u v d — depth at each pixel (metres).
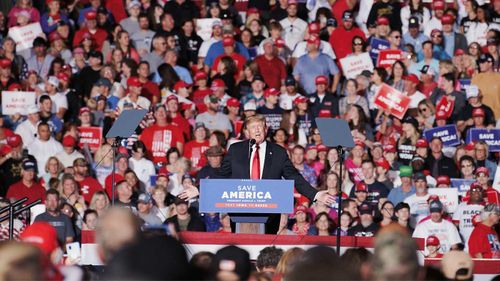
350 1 40.19
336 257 9.41
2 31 39.78
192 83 37.12
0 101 36.50
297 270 8.98
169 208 27.42
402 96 34.44
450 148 33.12
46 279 9.40
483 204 29.08
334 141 19.70
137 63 36.81
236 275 11.26
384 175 30.64
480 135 33.62
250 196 20.03
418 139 32.97
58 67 37.25
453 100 35.00
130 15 39.56
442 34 38.34
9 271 9.06
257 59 36.59
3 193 32.38
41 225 11.08
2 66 36.81
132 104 34.81
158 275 8.71
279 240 20.34
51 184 29.88
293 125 33.94
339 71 37.38
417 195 29.62
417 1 39.66
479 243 26.86
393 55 36.88
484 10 39.34
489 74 36.09
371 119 35.38
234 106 34.47
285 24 39.25
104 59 38.47
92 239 20.97
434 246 26.45
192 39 38.75
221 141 32.38
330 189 29.39
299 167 30.86
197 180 29.36
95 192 27.59
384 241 9.44
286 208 20.02
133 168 31.80
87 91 36.53
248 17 39.03
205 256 13.24
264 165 20.94
